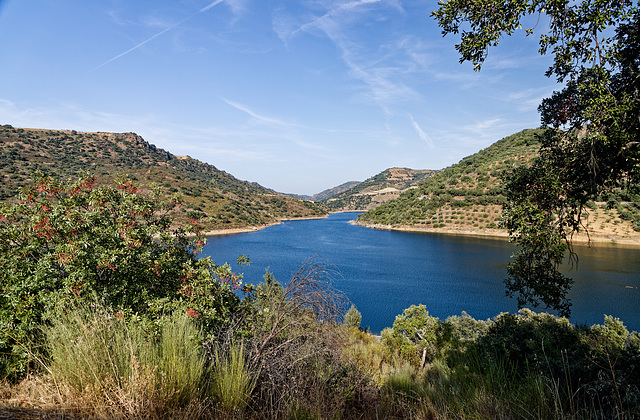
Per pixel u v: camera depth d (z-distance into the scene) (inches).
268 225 5556.1
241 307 199.6
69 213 181.0
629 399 103.8
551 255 202.5
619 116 168.2
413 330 532.7
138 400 98.4
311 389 139.2
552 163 220.4
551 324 347.9
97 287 177.6
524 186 227.9
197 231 242.8
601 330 396.8
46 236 177.3
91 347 110.0
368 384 189.9
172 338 128.5
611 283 1486.2
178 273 206.5
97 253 183.0
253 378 136.8
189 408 102.6
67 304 149.2
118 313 150.8
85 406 94.8
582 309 1163.9
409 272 1927.9
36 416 89.2
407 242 3245.6
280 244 3186.5
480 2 179.9
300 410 118.1
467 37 193.2
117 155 7504.9
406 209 5078.7
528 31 178.2
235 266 1957.4
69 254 166.6
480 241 3166.8
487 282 1681.8
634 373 142.3
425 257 2405.3
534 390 116.0
